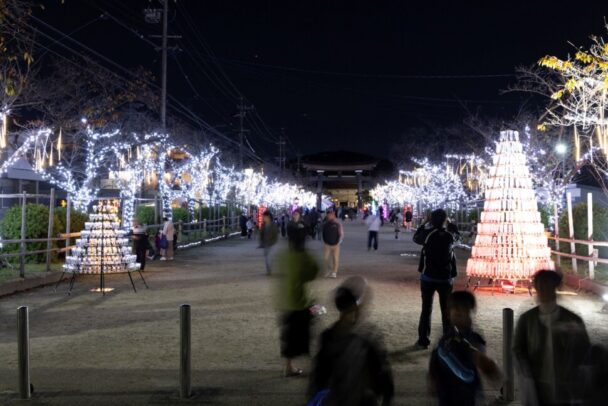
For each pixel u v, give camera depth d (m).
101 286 15.54
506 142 15.70
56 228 21.06
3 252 19.86
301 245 8.16
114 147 30.05
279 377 8.01
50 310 13.09
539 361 4.91
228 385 7.67
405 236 44.03
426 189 55.44
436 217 9.70
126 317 12.24
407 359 8.94
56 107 29.88
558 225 20.72
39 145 28.14
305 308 8.06
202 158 40.16
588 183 35.81
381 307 13.28
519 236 15.17
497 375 5.06
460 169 45.00
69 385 7.70
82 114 29.19
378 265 22.70
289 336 7.98
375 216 30.27
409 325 11.33
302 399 7.11
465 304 5.21
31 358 9.02
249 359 8.94
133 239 20.62
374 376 4.74
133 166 31.73
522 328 5.09
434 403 5.25
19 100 24.75
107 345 9.82
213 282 17.67
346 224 69.62
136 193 35.81
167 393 7.36
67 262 16.88
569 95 21.22
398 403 6.96
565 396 4.80
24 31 13.81
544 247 15.38
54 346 9.76
